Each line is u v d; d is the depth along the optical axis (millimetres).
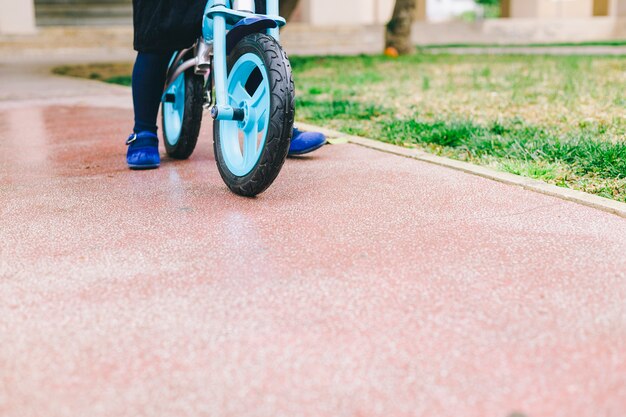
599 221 2346
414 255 2039
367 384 1347
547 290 1783
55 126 4777
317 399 1300
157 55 3074
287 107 2398
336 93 6496
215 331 1571
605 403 1274
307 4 18469
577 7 23438
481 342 1510
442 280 1851
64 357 1460
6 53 15016
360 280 1853
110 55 15320
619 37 22125
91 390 1336
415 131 4016
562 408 1262
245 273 1908
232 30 2514
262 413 1259
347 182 2926
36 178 3098
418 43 20359
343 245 2127
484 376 1372
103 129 4621
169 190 2830
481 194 2709
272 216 2441
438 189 2795
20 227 2350
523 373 1381
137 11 2932
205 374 1391
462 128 3861
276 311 1669
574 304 1698
